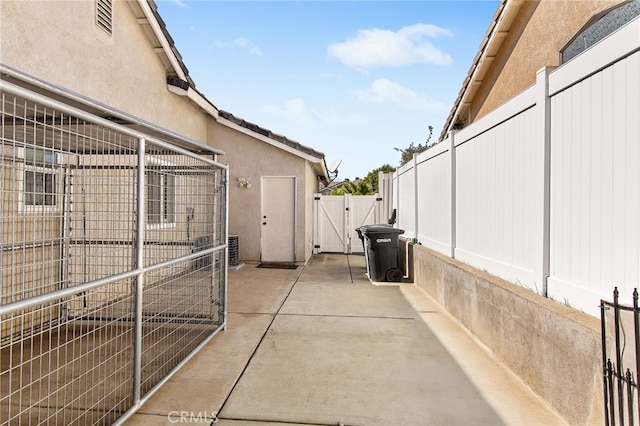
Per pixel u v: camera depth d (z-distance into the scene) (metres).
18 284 4.16
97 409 2.88
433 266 6.30
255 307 5.88
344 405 3.00
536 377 3.11
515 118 3.78
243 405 3.00
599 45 2.56
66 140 3.95
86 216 5.09
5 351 4.00
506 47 6.87
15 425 2.66
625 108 2.36
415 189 7.99
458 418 2.81
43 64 4.48
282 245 10.34
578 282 2.82
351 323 5.09
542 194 3.24
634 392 2.06
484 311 4.18
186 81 7.93
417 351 4.10
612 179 2.47
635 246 2.28
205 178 5.41
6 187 3.94
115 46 5.92
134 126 3.41
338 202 12.68
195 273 4.83
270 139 10.01
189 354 3.82
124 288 4.57
